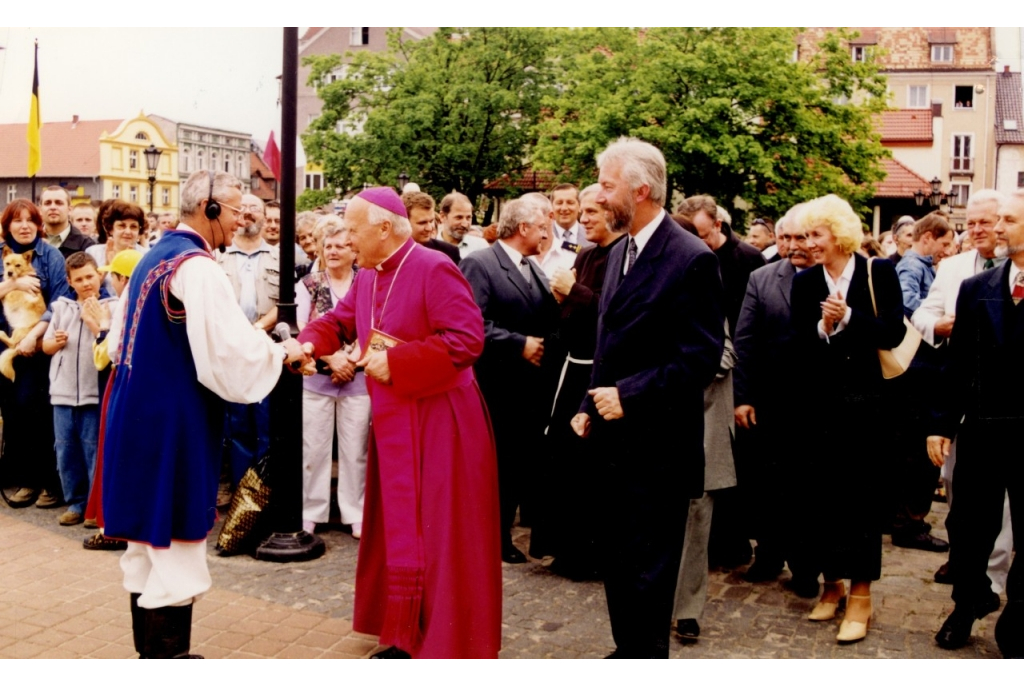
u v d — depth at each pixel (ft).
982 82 118.42
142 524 11.30
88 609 14.90
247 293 21.36
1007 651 13.15
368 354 12.70
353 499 19.45
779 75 99.81
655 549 11.89
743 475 17.47
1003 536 16.66
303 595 15.75
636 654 11.93
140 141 55.31
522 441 18.02
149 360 11.39
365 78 131.75
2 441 21.90
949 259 19.02
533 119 127.85
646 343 11.85
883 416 14.10
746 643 14.14
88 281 19.51
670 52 100.53
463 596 12.45
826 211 14.07
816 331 14.37
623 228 12.00
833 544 14.35
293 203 17.33
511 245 17.94
